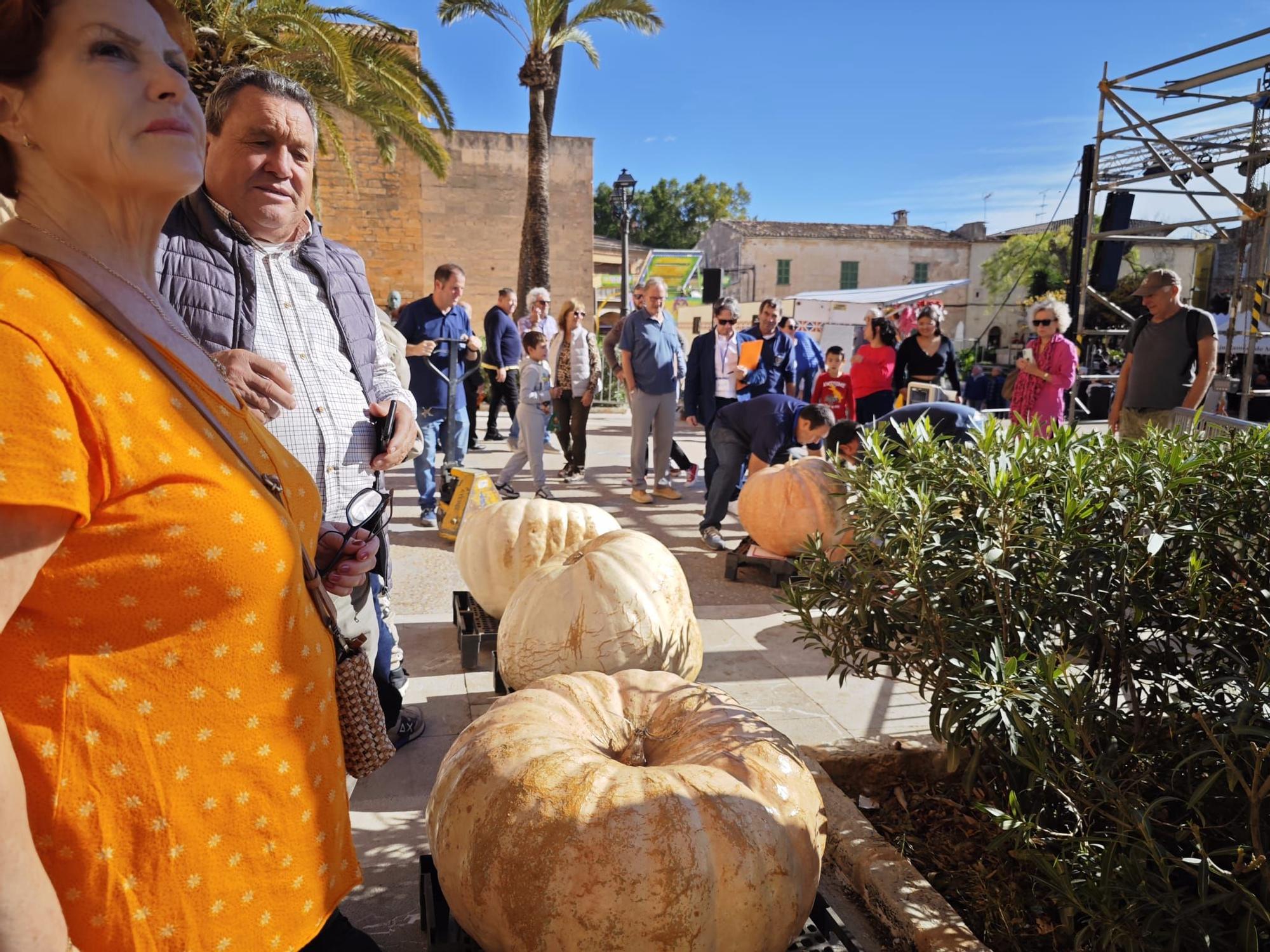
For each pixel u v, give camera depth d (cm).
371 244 2464
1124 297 2662
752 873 201
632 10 1900
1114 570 245
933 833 291
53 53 112
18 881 94
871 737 330
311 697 135
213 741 117
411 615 527
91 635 107
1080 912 223
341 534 168
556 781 208
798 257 4441
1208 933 189
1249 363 1001
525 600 369
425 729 371
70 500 98
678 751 238
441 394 767
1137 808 208
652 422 878
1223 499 253
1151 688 248
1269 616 241
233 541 115
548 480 997
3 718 95
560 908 192
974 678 226
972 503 271
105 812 110
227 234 255
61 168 117
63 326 103
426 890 239
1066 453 275
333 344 281
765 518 585
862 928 250
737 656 459
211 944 120
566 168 2797
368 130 2402
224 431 125
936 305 1012
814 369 1135
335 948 152
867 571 277
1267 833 202
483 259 2777
